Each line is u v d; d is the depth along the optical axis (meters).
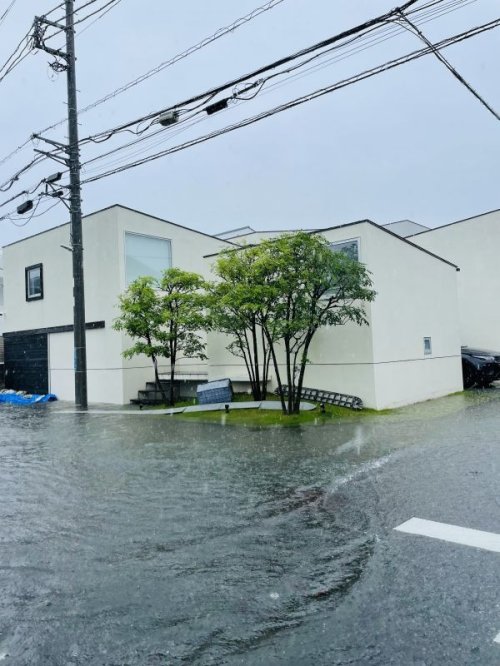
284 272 9.31
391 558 3.44
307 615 2.76
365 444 7.17
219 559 3.52
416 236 19.25
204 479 5.61
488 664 2.29
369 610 2.79
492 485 5.00
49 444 8.16
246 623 2.70
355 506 4.56
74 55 12.59
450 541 3.68
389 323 11.16
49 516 4.54
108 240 14.39
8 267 18.36
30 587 3.18
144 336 12.73
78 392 12.98
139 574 3.31
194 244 16.45
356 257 10.73
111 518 4.43
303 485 5.27
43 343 16.91
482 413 9.80
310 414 9.93
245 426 9.10
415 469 5.71
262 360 12.09
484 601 2.83
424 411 10.37
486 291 17.34
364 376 10.62
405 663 2.32
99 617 2.80
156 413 11.45
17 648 2.54
